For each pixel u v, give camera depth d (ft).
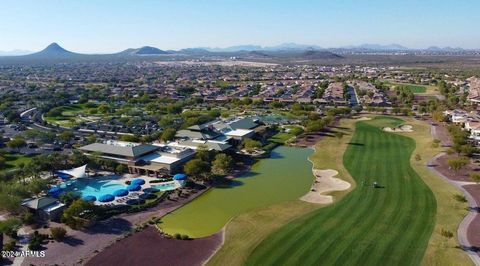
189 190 445.78
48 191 426.92
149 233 341.82
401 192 426.51
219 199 425.28
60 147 630.74
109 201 402.11
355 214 372.79
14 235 332.39
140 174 505.66
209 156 536.01
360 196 418.10
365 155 579.48
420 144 634.02
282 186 463.83
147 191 440.45
